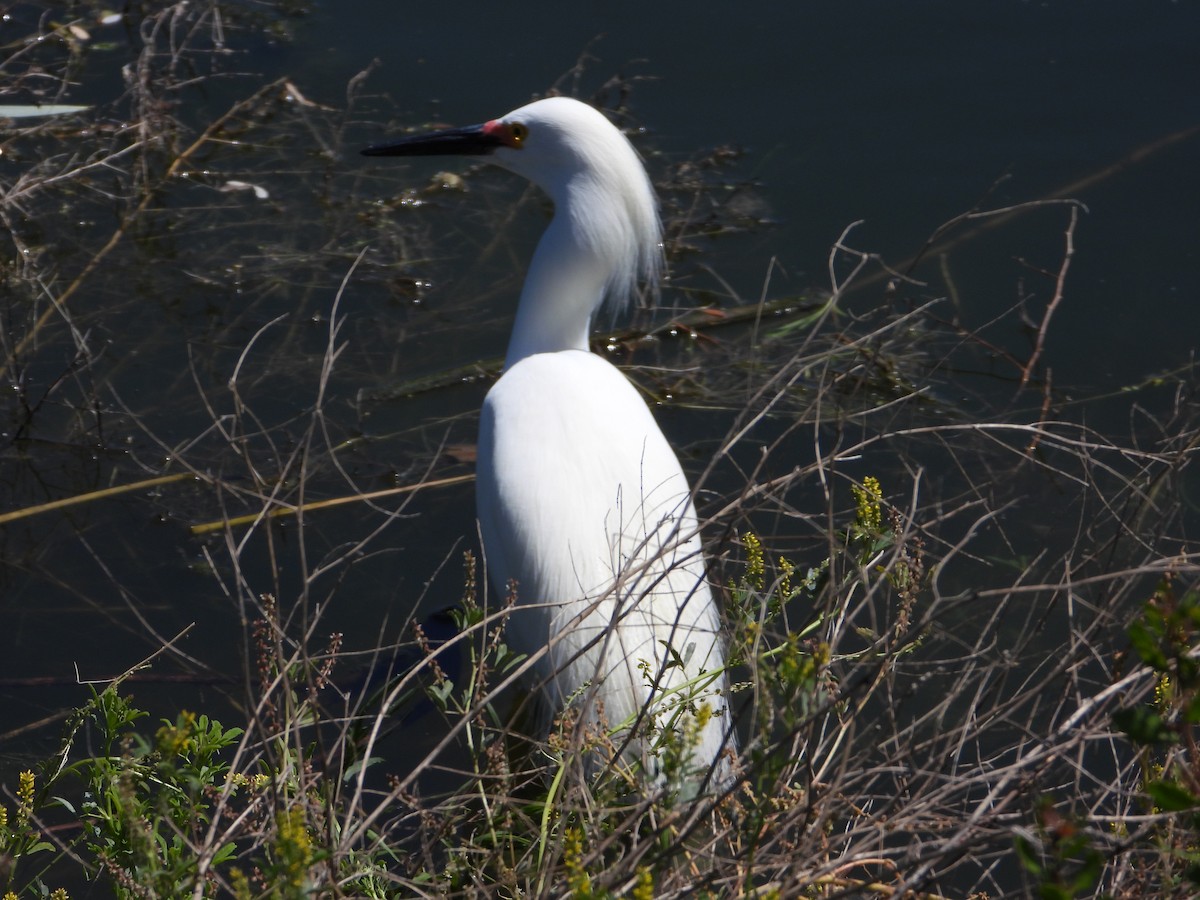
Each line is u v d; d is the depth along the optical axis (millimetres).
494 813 5906
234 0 16469
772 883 4809
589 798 5078
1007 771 4590
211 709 8148
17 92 14297
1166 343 11938
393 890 5641
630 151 9742
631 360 11930
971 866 7094
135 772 4984
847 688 5309
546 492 8273
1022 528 9820
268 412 10859
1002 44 15883
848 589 6289
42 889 5477
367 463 10406
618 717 7285
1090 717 5129
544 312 9992
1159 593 4445
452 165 14188
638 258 10148
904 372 11719
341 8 16406
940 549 9617
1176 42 15844
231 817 5637
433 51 15617
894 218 13492
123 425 10633
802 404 11289
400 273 12477
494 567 8695
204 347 11453
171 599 9086
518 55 15555
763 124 14688
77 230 12812
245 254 12609
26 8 15938
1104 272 12758
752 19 16312
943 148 14367
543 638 7895
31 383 10984
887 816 5664
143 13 15773
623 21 16234
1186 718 3959
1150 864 5426
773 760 4191
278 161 13961
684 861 4895
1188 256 12914
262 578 9281
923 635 6055
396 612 9031
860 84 15258
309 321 11812
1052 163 14125
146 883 4473
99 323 11656
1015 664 6031
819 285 12672
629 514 8180
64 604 9023
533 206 13617
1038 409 11227
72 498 9891
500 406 9000
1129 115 14750
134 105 13844
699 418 11211
